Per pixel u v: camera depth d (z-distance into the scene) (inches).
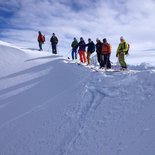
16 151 455.2
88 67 716.0
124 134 418.3
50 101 563.8
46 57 812.6
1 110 560.7
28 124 507.5
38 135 475.2
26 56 813.2
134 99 495.2
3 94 615.2
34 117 522.3
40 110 540.4
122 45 681.6
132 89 527.8
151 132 401.4
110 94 532.1
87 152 408.5
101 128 447.5
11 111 554.6
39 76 681.6
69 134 458.3
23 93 611.2
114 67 749.9
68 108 521.7
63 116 503.5
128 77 582.2
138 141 394.0
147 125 419.8
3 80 672.4
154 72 573.9
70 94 569.0
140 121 434.0
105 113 479.8
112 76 613.3
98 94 546.0
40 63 762.2
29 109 551.8
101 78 609.9
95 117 477.1
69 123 482.6
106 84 574.6
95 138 430.6
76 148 422.9
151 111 448.8
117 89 543.2
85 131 451.8
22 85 644.7
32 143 461.7
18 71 716.0
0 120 533.0
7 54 809.5
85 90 567.8
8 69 730.2
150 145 377.1
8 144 472.4
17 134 490.0
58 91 597.3
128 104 486.3
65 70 695.7
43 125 494.6
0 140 484.7
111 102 505.7
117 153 386.3
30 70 717.3
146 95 497.0
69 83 621.6
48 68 721.0
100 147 409.7
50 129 480.7
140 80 551.5
